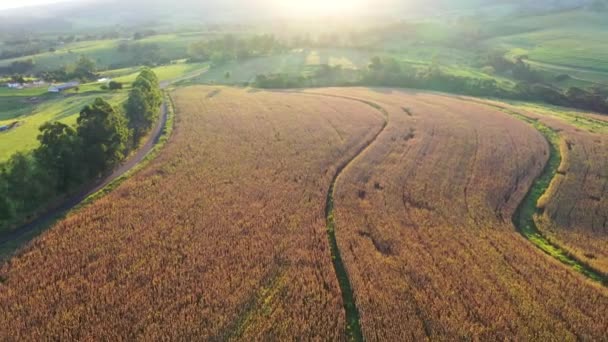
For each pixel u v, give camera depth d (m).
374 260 27.95
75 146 39.97
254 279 26.22
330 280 26.06
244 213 34.56
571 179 40.81
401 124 59.84
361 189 39.00
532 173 42.69
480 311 23.33
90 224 33.06
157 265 27.77
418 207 35.50
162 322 22.94
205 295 24.83
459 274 26.50
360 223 32.75
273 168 44.31
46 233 31.89
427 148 50.03
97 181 42.41
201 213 34.62
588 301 24.27
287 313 23.50
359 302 24.11
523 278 26.25
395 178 41.41
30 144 52.94
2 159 47.31
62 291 25.53
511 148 49.69
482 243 30.00
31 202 36.00
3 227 33.56
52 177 37.62
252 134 56.25
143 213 34.72
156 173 43.44
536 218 33.91
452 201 36.44
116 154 44.69
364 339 21.73
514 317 23.02
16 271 27.61
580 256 28.53
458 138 53.50
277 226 32.44
